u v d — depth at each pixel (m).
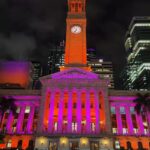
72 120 91.62
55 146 81.69
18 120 95.88
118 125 94.81
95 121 90.19
